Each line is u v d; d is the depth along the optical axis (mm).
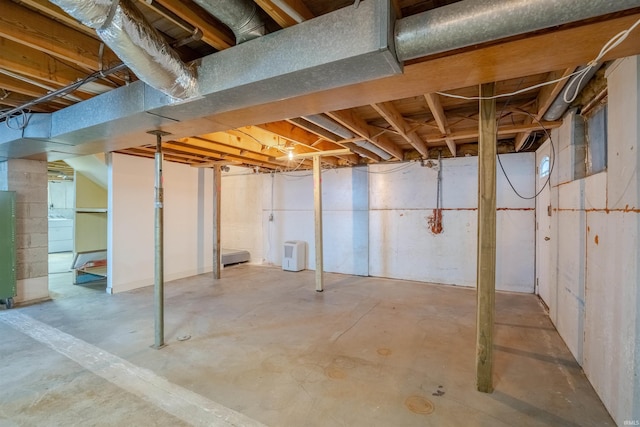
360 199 6094
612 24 1290
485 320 2160
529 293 4746
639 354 1593
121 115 2318
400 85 1896
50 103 2824
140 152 4824
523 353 2738
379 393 2166
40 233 4375
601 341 2061
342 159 5773
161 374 2414
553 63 1644
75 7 1262
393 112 3131
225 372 2443
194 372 2443
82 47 2012
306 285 5285
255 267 6969
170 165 5688
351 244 6191
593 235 2227
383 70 1594
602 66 2105
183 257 5910
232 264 7230
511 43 1438
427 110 3385
